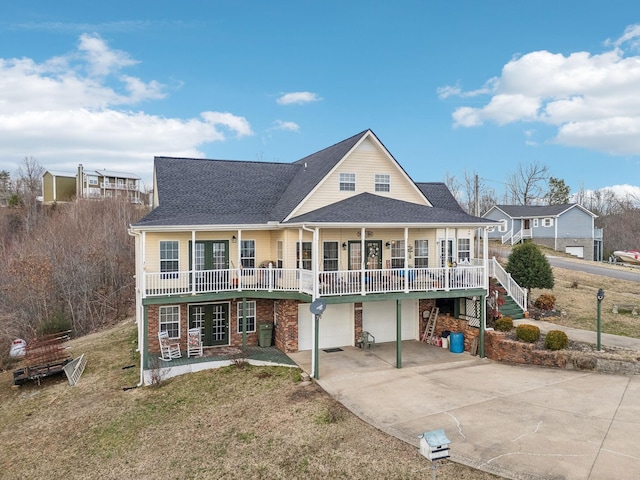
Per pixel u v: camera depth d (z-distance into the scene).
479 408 11.09
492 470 8.13
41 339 21.58
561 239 44.88
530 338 15.34
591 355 13.94
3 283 31.88
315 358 14.20
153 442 10.66
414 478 8.12
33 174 74.88
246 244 18.75
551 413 10.53
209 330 18.12
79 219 43.31
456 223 16.44
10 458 10.73
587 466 8.05
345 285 15.48
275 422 11.01
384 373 14.52
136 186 69.25
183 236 17.55
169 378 15.12
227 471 8.97
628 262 40.91
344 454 9.17
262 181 22.16
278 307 18.08
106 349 20.14
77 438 11.36
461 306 18.12
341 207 17.30
